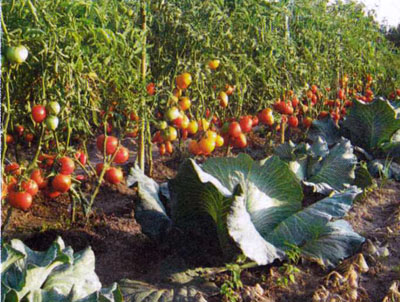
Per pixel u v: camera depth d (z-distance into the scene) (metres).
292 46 2.99
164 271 1.74
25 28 1.58
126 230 2.09
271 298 1.75
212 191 1.72
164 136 2.22
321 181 2.68
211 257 1.86
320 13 3.67
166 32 2.45
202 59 2.42
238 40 2.53
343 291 1.80
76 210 2.21
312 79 3.51
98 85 1.88
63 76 1.67
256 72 2.57
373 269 2.00
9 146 2.74
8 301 1.10
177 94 2.37
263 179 1.93
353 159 2.73
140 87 1.98
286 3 2.99
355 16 4.19
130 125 2.11
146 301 1.53
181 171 1.75
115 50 1.81
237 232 1.64
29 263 1.19
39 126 1.95
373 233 2.34
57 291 1.23
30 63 1.69
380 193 2.95
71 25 1.64
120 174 2.10
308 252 1.92
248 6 2.60
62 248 1.37
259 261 1.64
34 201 2.24
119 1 2.28
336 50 3.76
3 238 1.88
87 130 1.89
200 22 2.42
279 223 1.94
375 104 3.37
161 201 2.01
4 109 1.62
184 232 1.88
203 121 2.43
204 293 1.64
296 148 2.96
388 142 3.41
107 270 1.81
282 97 2.99
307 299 1.76
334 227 2.05
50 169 1.86
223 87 2.51
